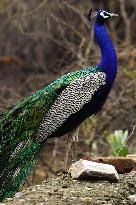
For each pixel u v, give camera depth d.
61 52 21.72
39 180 15.74
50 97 11.63
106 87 12.26
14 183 10.57
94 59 17.69
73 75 12.07
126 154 12.73
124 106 17.66
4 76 23.36
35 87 18.44
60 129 11.77
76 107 11.86
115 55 12.44
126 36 19.31
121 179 10.87
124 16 19.66
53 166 16.48
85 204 9.37
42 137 11.45
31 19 20.12
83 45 18.31
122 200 9.68
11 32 21.64
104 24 12.59
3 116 11.44
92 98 12.06
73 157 11.98
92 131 16.83
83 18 18.73
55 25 20.25
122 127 17.62
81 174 10.64
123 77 18.19
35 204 9.38
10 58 22.23
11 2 20.61
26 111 11.36
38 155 11.24
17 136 11.13
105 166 10.79
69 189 10.21
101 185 10.43
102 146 16.47
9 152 10.96
